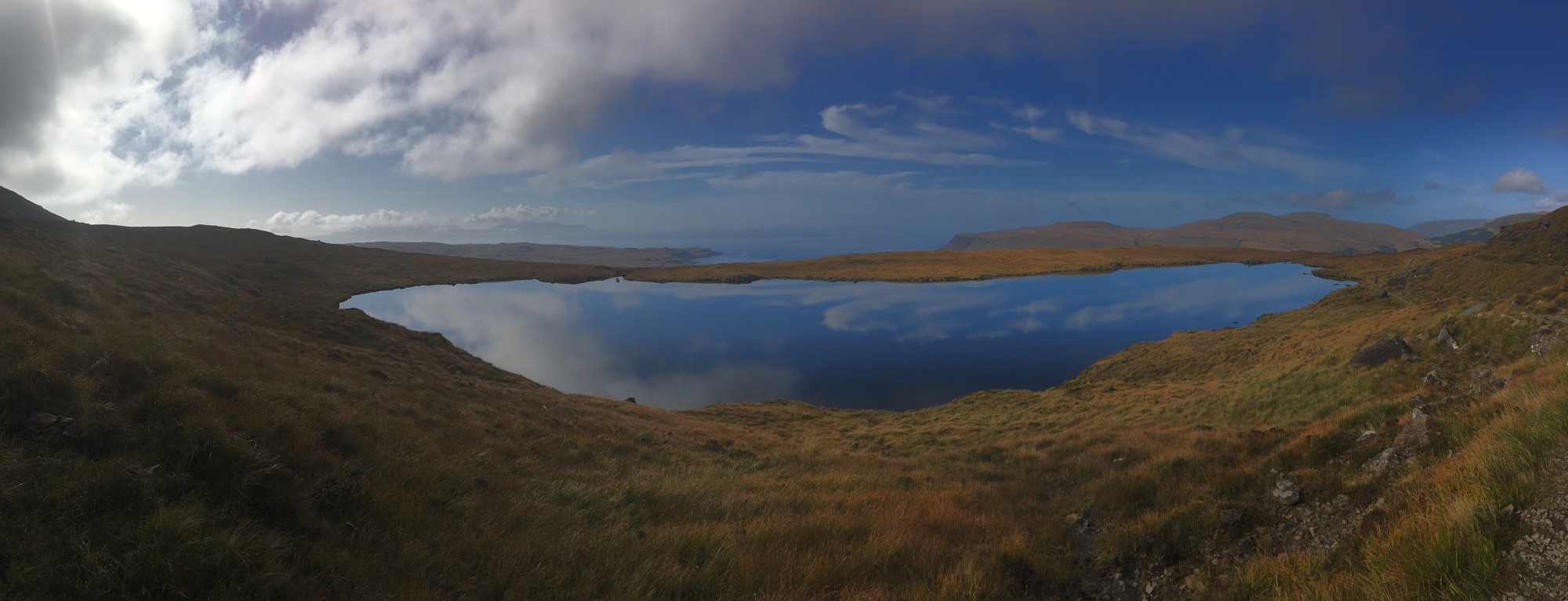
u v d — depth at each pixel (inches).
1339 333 1504.7
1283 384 1038.4
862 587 336.5
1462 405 423.2
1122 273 5442.9
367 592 275.0
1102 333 2930.6
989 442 970.7
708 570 350.0
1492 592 210.1
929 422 1387.8
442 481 459.2
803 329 3196.4
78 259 1155.9
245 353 686.5
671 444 914.7
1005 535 440.1
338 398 616.1
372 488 384.2
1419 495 307.9
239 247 4613.7
